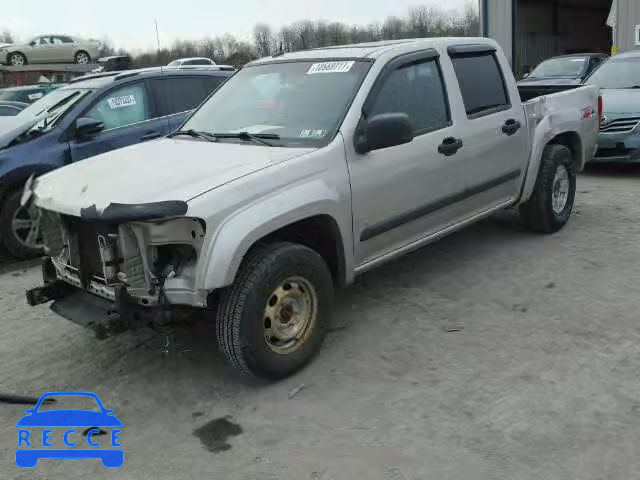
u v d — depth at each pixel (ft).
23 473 10.16
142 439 10.88
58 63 92.32
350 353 13.37
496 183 17.67
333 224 13.01
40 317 16.47
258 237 11.43
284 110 14.67
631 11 56.29
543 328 13.94
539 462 9.56
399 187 14.43
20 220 21.13
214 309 12.10
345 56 15.17
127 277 11.21
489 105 17.48
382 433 10.57
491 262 18.25
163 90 24.68
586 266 17.48
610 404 10.91
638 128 27.45
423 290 16.51
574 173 20.90
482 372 12.26
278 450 10.32
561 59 49.06
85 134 22.06
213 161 12.85
